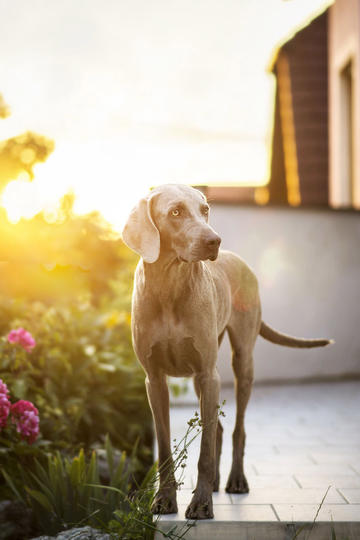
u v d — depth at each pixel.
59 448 4.52
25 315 5.60
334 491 3.64
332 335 8.73
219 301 3.52
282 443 5.04
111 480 3.83
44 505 3.49
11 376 4.59
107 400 5.52
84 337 5.83
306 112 13.10
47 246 6.93
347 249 8.78
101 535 3.09
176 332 3.20
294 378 8.64
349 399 7.22
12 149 7.14
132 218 3.20
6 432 3.98
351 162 10.84
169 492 3.27
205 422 3.26
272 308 8.62
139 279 3.29
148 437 5.50
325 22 13.26
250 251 8.55
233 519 3.13
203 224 3.04
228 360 8.27
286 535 3.10
